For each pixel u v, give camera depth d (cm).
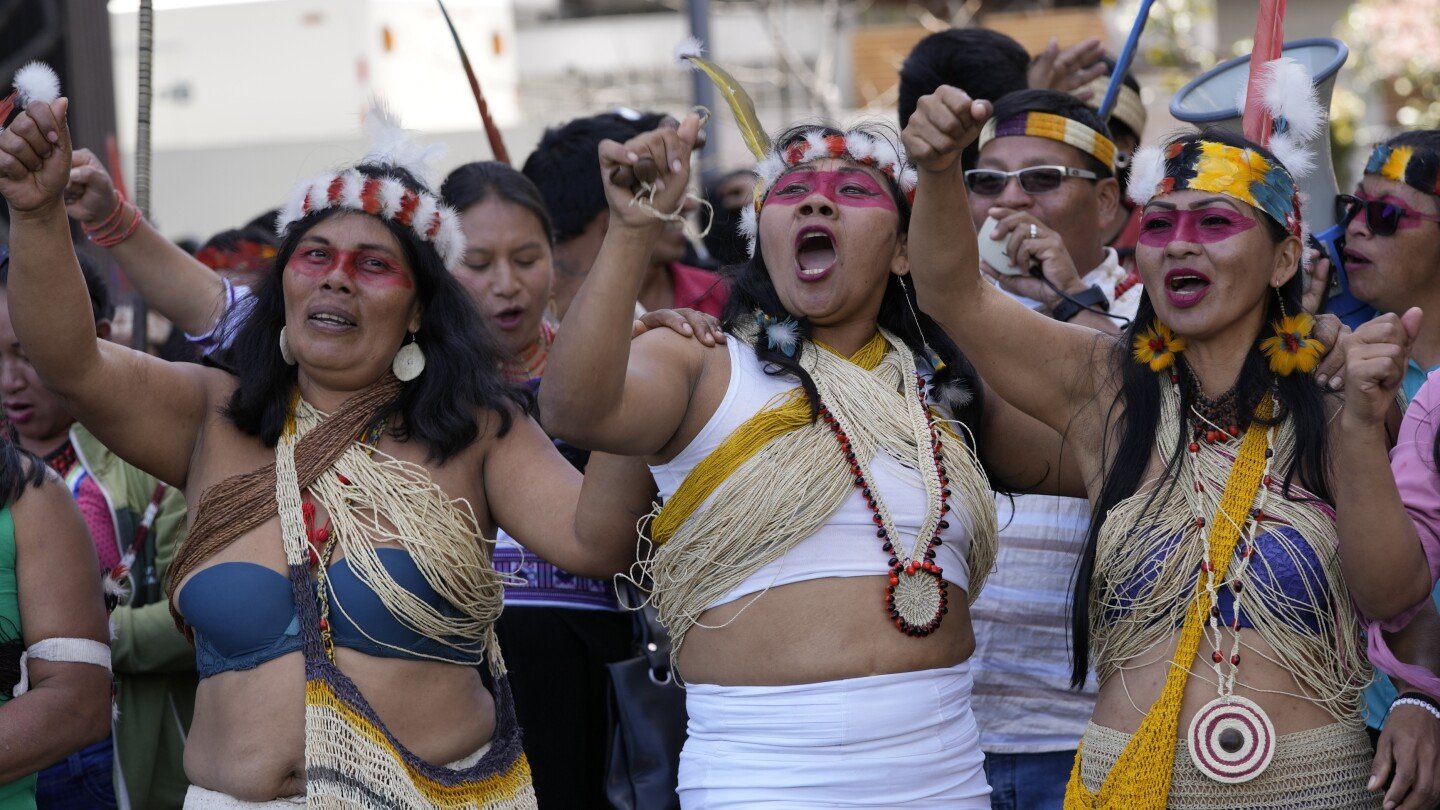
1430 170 880
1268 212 714
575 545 758
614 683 929
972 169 1053
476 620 763
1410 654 729
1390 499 666
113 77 2038
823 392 743
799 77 3155
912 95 1205
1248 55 1019
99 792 916
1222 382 732
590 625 972
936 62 1193
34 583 793
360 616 727
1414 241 884
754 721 723
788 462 728
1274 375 721
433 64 3403
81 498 1000
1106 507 729
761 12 3306
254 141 2994
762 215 763
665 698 923
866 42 3391
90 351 730
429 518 745
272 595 727
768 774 718
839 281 747
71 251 713
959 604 756
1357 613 704
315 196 766
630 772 913
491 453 782
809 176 754
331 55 3195
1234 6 3797
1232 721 680
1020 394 755
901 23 3753
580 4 4609
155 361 773
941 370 788
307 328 753
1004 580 930
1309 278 873
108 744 925
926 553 732
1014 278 997
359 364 761
